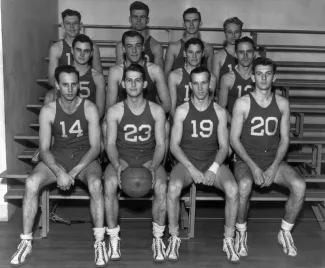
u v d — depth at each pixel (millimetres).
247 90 3555
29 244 2770
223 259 2807
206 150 3041
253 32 5039
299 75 5383
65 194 3094
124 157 2994
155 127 2971
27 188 2750
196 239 3102
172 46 4156
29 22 4117
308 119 5285
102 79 3473
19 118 3773
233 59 4066
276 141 3074
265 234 3221
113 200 2766
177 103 3578
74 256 2807
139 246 2973
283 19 5359
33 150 3670
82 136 3004
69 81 2795
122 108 2945
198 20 4039
